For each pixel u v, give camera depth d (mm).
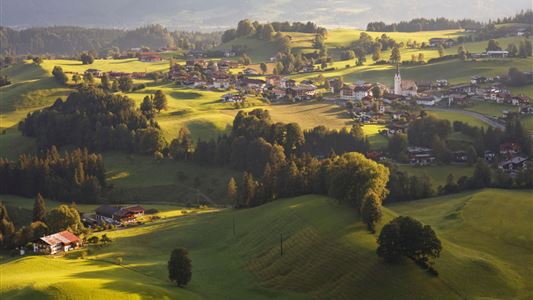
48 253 142125
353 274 109312
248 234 144750
